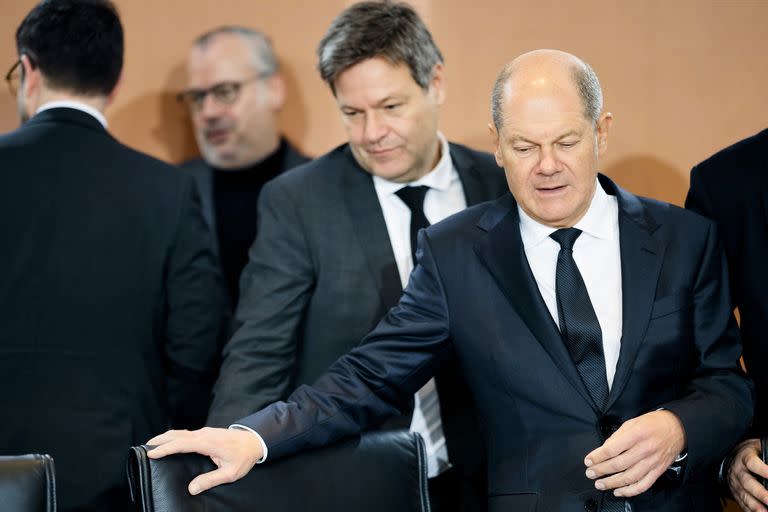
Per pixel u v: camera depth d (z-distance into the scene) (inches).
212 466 92.4
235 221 170.1
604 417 96.7
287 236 125.5
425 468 101.0
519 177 95.5
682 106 157.8
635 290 98.7
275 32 174.4
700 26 156.6
